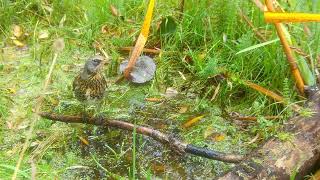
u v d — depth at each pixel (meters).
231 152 2.04
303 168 1.78
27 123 2.18
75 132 2.14
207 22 2.50
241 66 2.31
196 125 2.18
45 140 2.10
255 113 2.19
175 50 2.53
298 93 2.14
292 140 1.81
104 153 2.06
